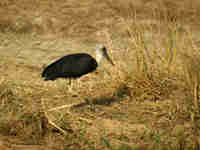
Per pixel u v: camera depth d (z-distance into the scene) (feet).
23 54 98.78
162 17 111.75
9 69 86.58
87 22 120.78
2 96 65.87
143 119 63.05
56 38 112.68
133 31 78.13
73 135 56.44
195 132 54.54
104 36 112.78
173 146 52.49
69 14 124.36
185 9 129.08
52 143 54.03
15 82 77.36
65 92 74.38
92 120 62.34
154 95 71.61
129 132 58.23
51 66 70.54
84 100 70.59
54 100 70.13
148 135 56.13
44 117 61.05
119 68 77.82
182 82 71.41
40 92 73.67
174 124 60.59
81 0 132.87
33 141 53.98
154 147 52.47
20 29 115.34
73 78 73.10
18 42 107.45
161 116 64.03
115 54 90.43
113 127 59.98
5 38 109.09
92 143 54.39
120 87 74.90
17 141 53.31
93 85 78.13
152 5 129.08
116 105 68.69
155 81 73.46
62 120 60.59
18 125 57.06
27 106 64.49
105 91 74.79
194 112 61.93
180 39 75.41
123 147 52.03
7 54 97.60
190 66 66.08
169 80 73.67
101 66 87.40
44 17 121.39
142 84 73.51
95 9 127.54
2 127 56.29
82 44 109.19
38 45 106.63
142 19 119.03
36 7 126.62
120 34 111.65
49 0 131.34
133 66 76.38
